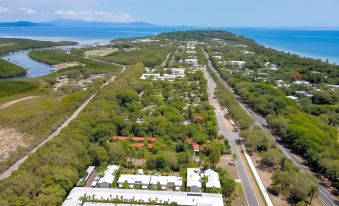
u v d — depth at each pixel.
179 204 112.06
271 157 145.88
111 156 145.75
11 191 108.81
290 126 177.50
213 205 110.88
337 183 130.25
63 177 119.88
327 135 172.75
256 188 129.12
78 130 164.62
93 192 117.69
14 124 199.88
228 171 142.38
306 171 146.00
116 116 189.62
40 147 151.88
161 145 158.25
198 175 132.00
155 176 131.25
